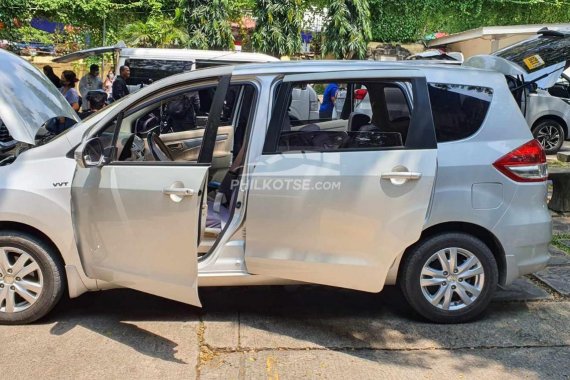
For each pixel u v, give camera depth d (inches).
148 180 139.3
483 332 150.9
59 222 146.6
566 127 452.8
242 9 744.3
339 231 141.3
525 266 152.5
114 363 133.7
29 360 134.2
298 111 214.5
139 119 172.7
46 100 174.1
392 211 139.3
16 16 660.1
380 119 151.3
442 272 151.0
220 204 167.2
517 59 232.7
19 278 149.9
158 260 140.2
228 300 171.5
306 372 130.9
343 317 160.1
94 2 703.1
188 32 689.0
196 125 197.0
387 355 138.9
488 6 884.6
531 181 150.6
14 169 148.9
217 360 136.1
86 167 141.4
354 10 732.0
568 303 169.6
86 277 150.0
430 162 139.3
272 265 145.3
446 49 853.8
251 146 145.3
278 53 712.4
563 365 134.7
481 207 147.1
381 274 141.9
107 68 722.8
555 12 886.4
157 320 157.1
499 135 150.6
